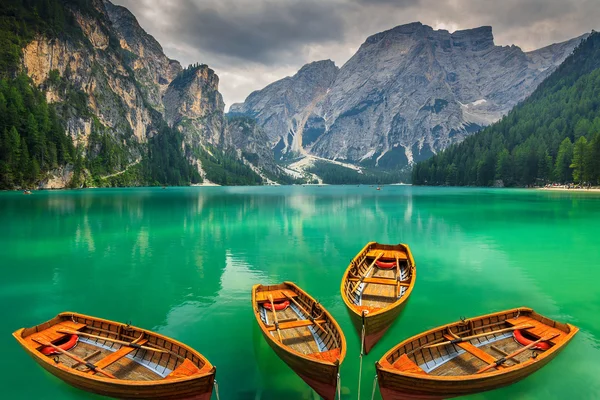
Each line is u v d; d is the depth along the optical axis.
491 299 24.78
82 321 17.19
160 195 155.50
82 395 14.44
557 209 84.12
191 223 63.94
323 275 31.05
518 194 145.62
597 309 23.08
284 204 109.06
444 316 21.73
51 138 198.00
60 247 42.84
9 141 165.75
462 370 13.91
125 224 62.09
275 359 16.88
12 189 165.38
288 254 39.16
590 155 152.62
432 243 44.84
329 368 12.52
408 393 12.17
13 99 195.62
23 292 26.64
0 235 50.62
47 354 14.77
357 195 164.38
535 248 41.50
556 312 22.59
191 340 18.77
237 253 39.62
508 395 14.02
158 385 11.62
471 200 116.81
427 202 112.44
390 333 19.30
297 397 14.12
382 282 22.50
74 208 88.50
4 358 17.20
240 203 112.88
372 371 15.69
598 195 134.25
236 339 18.86
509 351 15.27
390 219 69.44
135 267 33.75
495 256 37.50
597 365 16.09
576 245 43.19
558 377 15.20
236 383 15.00
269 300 19.61
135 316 22.06
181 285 28.23
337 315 21.84
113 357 14.39
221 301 24.58
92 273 31.69
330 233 53.06
